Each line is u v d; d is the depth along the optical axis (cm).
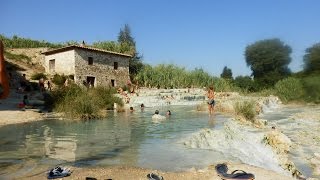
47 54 4366
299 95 5097
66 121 2056
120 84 4691
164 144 1320
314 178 1090
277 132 1620
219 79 5638
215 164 1027
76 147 1268
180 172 945
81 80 4075
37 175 912
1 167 993
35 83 3659
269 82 7575
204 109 2758
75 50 4025
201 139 1325
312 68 6919
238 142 1345
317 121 2586
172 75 5294
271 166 1143
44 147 1273
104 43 5644
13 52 4919
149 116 2359
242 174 880
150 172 938
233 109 2548
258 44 8925
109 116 2381
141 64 5462
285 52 8694
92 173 926
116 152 1187
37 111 2391
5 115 2136
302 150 1523
